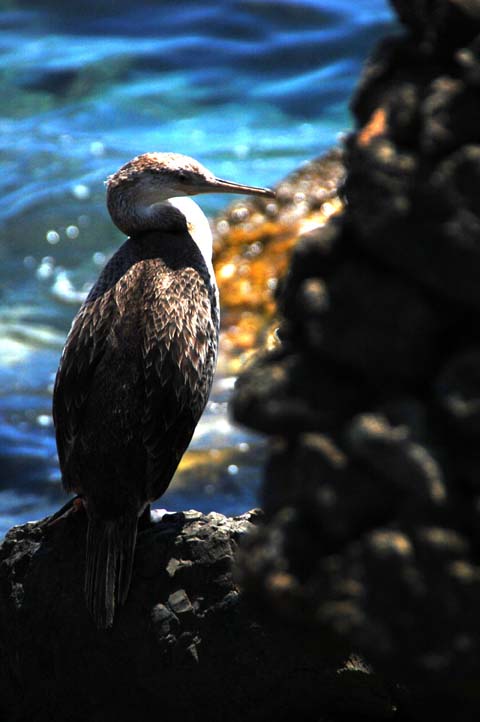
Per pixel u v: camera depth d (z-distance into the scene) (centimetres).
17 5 3284
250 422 538
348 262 530
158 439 1002
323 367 534
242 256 1997
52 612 908
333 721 855
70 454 995
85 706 909
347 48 3028
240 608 855
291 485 530
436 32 538
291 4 3197
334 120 2784
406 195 510
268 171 2544
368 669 825
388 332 514
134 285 1062
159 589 884
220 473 1599
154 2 3247
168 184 1162
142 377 1001
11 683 939
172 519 941
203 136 2722
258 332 1886
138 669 880
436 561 488
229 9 3192
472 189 500
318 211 2034
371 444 496
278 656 845
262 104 2852
